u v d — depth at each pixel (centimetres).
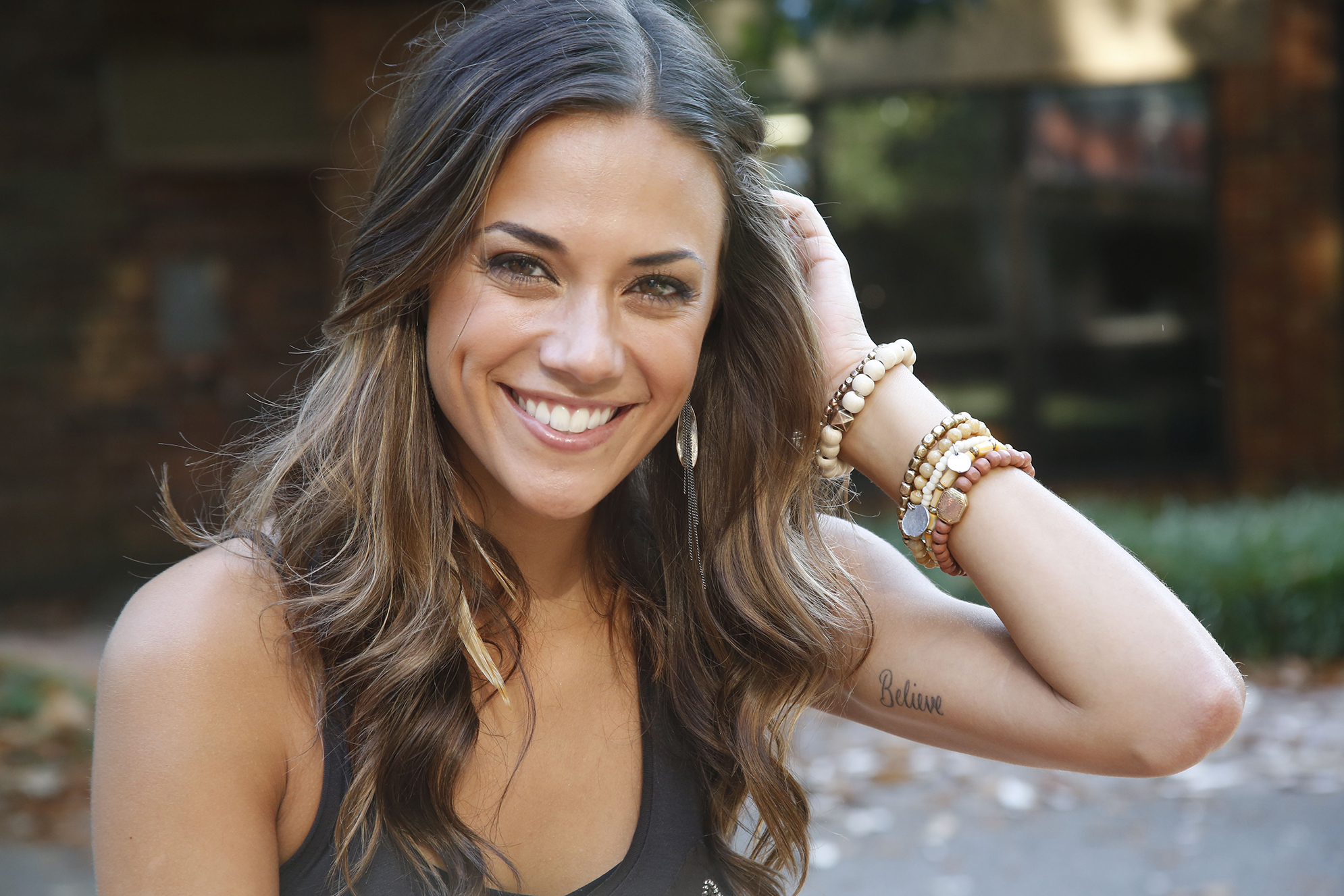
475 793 139
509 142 125
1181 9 853
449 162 127
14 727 502
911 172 909
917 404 153
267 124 844
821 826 444
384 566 133
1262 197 900
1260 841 418
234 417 924
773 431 154
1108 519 732
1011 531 143
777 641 151
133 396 911
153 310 912
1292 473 905
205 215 916
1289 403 906
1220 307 912
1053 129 911
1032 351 920
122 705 121
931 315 919
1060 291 921
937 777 492
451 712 135
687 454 155
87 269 901
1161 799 459
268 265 927
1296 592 629
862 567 162
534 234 125
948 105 904
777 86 824
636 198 126
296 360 931
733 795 151
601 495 135
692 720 149
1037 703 141
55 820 423
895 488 153
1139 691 134
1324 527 685
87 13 881
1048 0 848
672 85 129
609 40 128
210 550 133
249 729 124
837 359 157
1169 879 393
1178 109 909
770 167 160
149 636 123
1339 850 407
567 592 150
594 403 131
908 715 154
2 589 872
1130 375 927
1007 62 852
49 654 655
